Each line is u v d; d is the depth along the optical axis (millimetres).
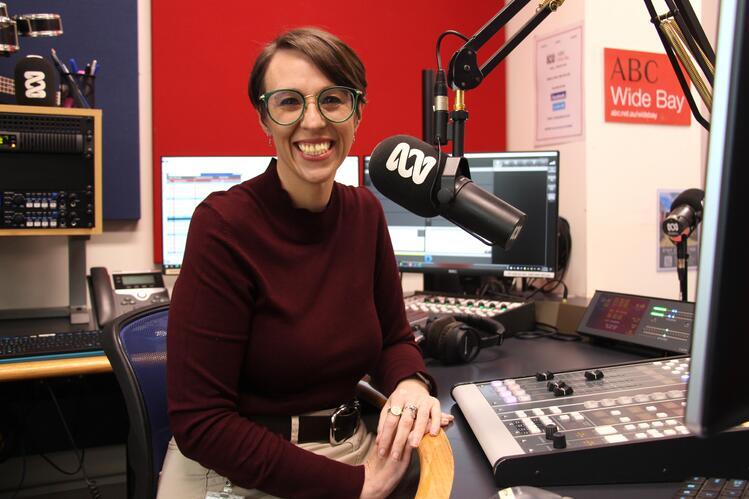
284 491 861
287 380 975
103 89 2137
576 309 1596
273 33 2332
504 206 807
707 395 397
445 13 2572
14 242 2066
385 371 1100
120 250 2217
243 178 1989
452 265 1857
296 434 989
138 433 1025
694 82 934
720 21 390
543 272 1764
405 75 2531
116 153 2158
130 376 1035
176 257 1980
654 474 689
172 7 2217
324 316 999
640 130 2193
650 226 2221
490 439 751
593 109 2121
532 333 1649
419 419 888
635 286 2203
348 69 958
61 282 2119
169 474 979
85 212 1758
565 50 2199
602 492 672
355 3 2447
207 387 893
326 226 1030
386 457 887
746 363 417
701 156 2297
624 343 1443
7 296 2064
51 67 1746
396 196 876
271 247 975
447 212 844
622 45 2154
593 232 2131
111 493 2303
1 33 1650
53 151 1707
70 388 2250
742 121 387
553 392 880
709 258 396
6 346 1482
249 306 952
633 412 779
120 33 2152
